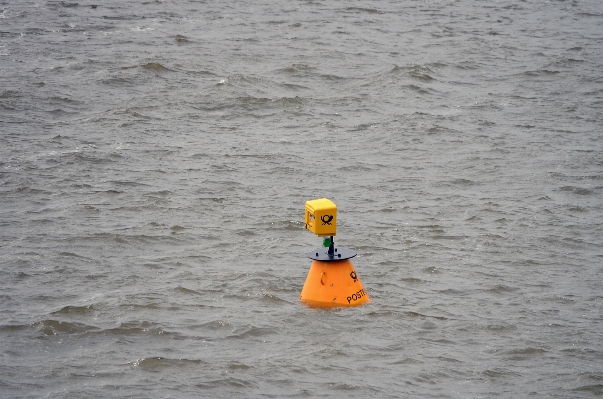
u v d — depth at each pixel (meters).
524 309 36.91
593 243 45.06
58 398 28.67
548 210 50.47
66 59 95.31
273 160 61.03
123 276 40.03
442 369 31.50
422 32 122.38
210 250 43.81
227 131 69.25
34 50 100.38
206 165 59.41
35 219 47.75
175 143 65.00
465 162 61.31
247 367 31.33
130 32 115.44
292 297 38.12
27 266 40.88
